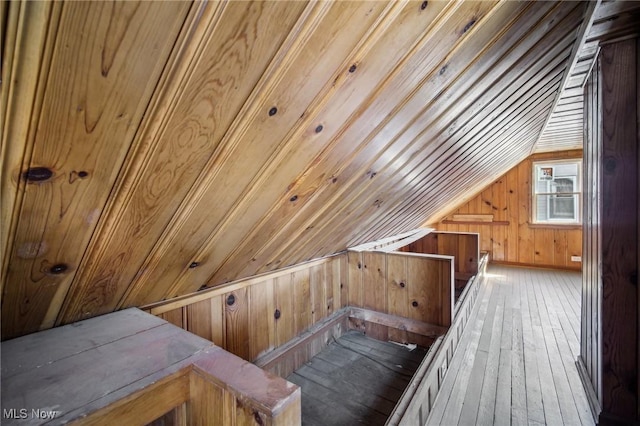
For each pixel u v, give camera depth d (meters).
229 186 0.89
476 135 1.94
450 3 0.77
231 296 1.58
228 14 0.50
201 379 0.74
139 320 1.02
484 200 5.57
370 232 2.59
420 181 2.09
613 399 1.46
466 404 1.75
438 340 1.98
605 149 1.46
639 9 1.24
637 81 1.39
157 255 0.98
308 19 0.59
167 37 0.48
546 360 2.21
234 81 0.62
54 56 0.43
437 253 3.71
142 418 0.67
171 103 0.57
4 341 0.86
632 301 1.42
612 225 1.46
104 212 0.71
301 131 0.87
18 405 0.59
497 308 3.29
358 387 1.86
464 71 1.12
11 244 0.63
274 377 0.70
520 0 0.90
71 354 0.79
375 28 0.71
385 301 2.45
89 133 0.54
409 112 1.16
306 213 1.40
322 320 2.33
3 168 0.50
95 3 0.40
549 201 5.10
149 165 0.66
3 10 0.38
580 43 1.41
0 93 0.43
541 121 2.83
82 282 0.87
